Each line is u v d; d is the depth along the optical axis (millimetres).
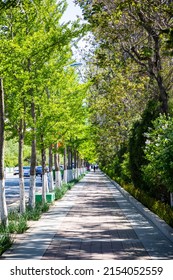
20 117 16984
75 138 37875
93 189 37531
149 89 23281
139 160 22812
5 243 11305
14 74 15539
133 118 29141
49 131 21109
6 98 16453
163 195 20453
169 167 13680
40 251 10773
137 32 20672
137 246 11484
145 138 22406
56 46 17125
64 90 24688
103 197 28875
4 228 13406
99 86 27703
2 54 14359
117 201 25781
